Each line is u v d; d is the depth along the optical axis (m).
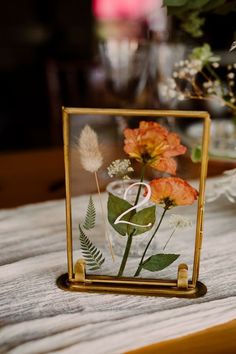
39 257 0.63
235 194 0.73
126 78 0.93
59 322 0.50
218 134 0.99
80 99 1.67
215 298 0.54
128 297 0.54
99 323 0.50
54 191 0.87
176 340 0.48
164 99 0.93
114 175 0.59
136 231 0.54
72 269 0.56
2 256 0.63
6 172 0.97
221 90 0.73
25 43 3.17
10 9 3.07
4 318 0.51
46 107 3.10
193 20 0.75
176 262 0.62
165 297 0.54
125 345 0.47
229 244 0.67
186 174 0.91
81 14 3.28
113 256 0.60
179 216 0.54
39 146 2.74
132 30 3.18
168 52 0.89
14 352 0.46
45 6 3.17
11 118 3.03
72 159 1.04
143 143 0.52
